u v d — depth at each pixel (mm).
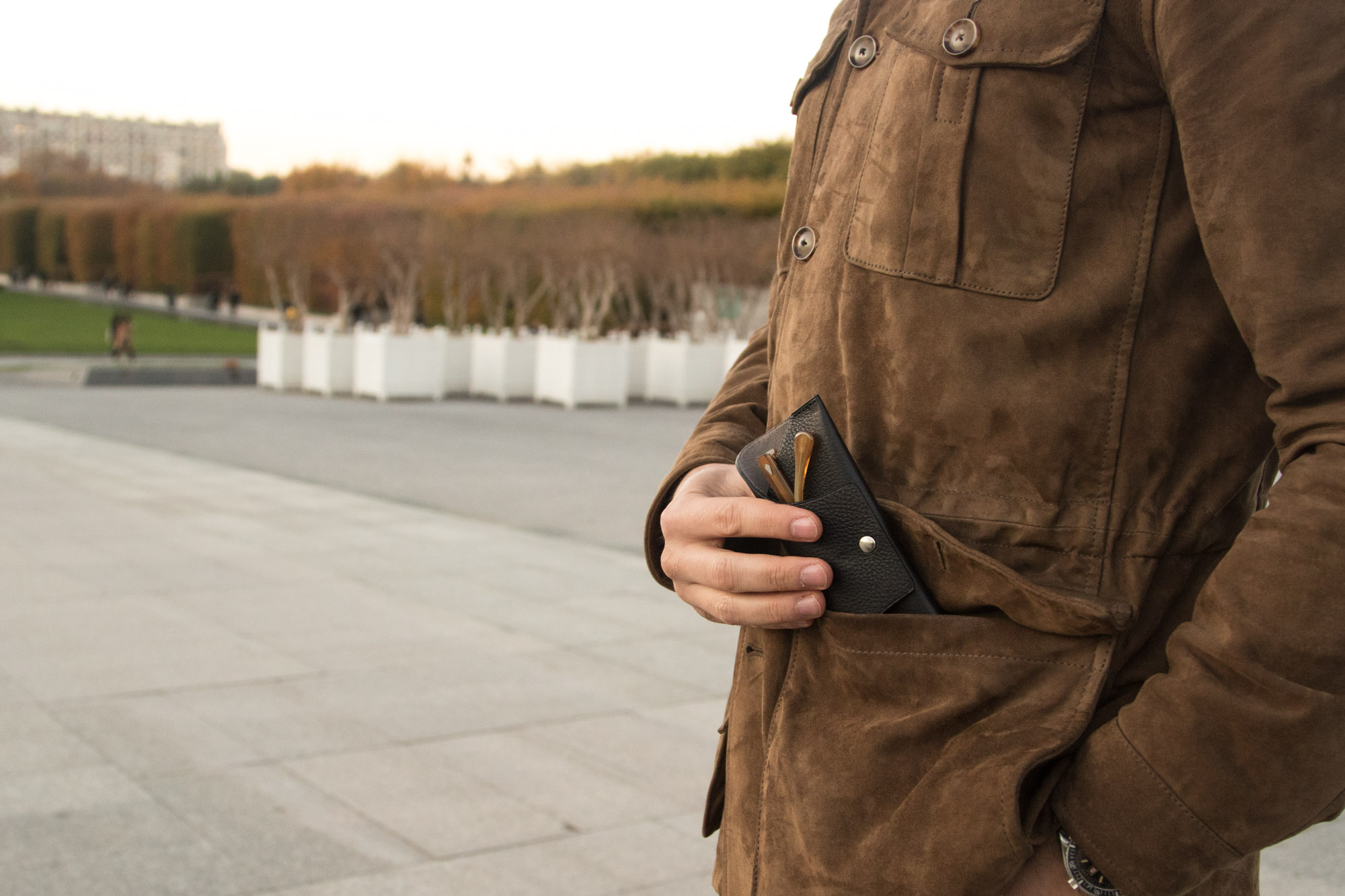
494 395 25234
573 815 3533
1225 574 770
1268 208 781
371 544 8156
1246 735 740
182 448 14273
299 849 3236
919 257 945
